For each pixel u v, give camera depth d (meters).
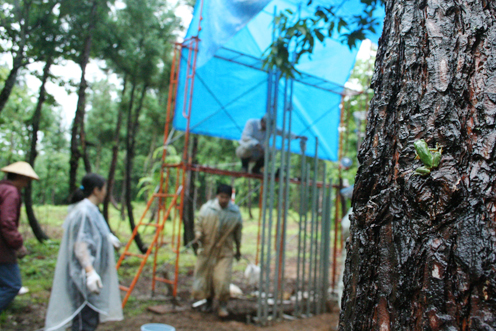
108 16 7.88
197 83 6.09
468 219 0.96
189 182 8.56
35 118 7.56
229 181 20.56
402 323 1.03
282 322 4.98
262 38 5.79
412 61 1.17
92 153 22.78
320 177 12.22
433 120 1.09
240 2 3.71
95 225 2.96
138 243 8.58
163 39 9.02
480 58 1.08
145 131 14.77
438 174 1.01
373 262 1.14
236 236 5.27
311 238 5.38
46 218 11.92
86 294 2.83
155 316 4.93
